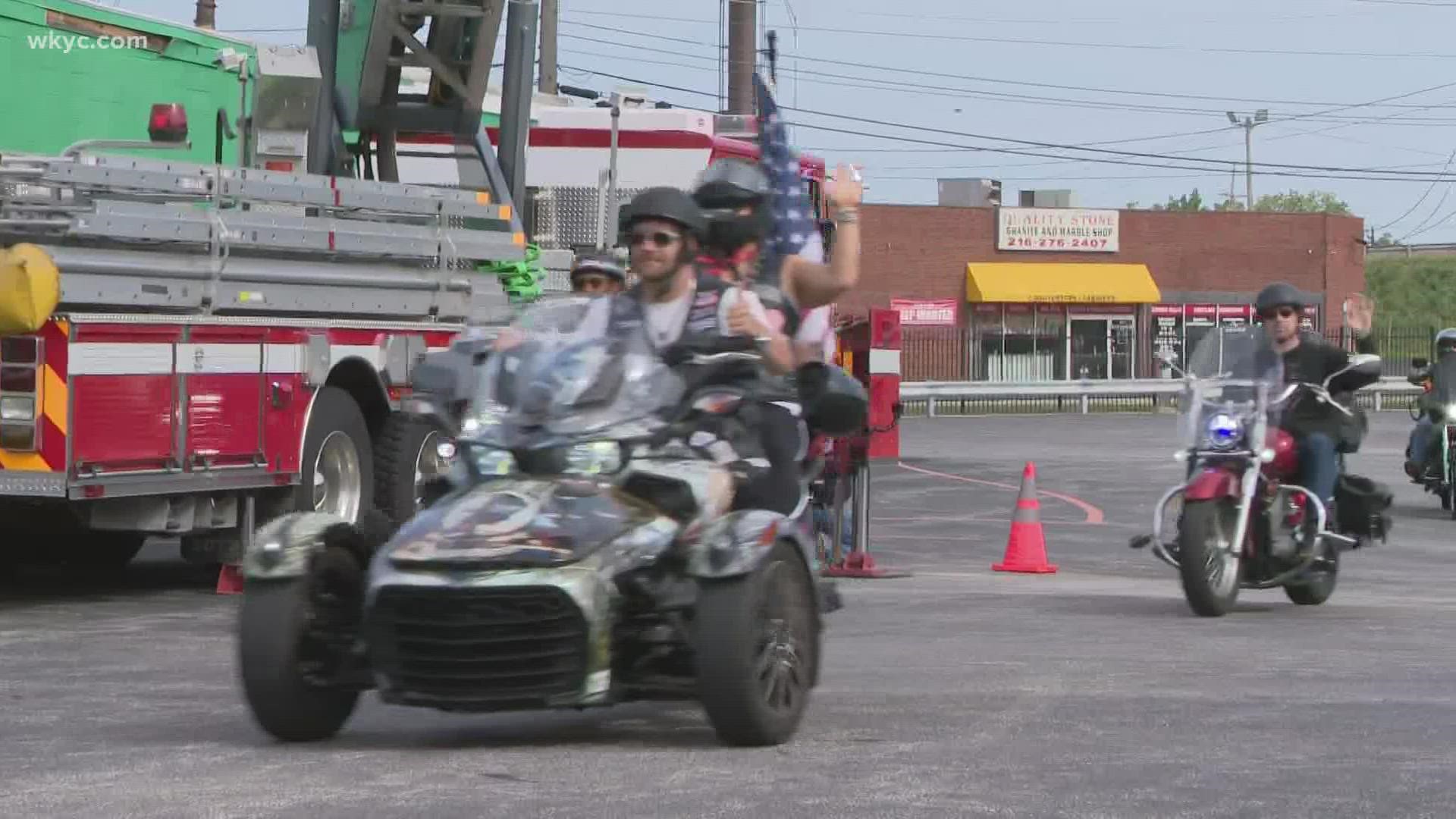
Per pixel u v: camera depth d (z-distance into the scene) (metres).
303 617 8.38
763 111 12.09
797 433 9.46
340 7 20.62
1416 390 68.75
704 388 8.85
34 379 13.65
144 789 7.46
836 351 18.44
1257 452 14.21
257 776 7.75
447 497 8.45
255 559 8.38
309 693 8.43
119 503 14.53
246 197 15.06
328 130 20.14
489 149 21.73
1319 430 14.64
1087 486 30.94
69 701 10.07
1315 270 79.62
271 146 19.28
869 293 73.06
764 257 10.03
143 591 16.27
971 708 9.52
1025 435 47.22
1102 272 76.19
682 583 8.45
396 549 8.09
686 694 8.32
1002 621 13.98
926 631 13.29
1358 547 15.31
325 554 8.49
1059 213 75.69
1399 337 75.31
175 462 14.55
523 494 8.25
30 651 12.27
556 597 7.86
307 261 15.81
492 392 8.64
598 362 8.60
